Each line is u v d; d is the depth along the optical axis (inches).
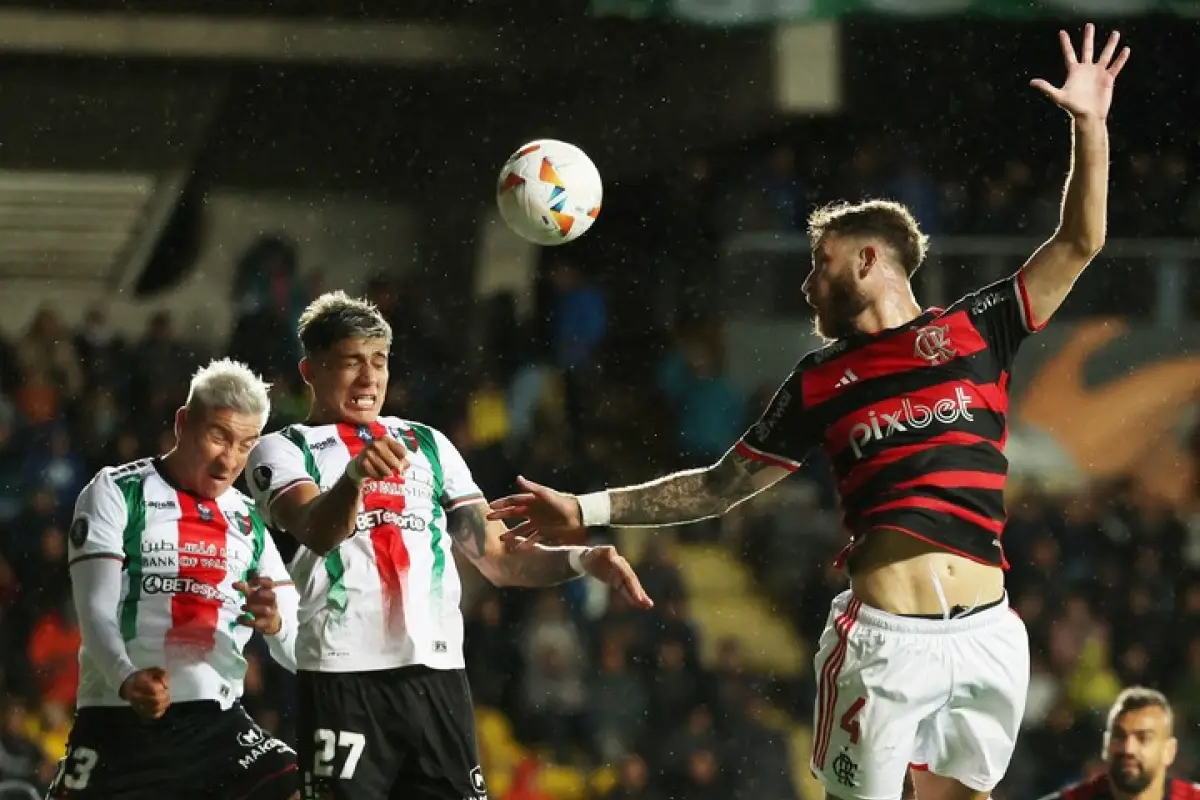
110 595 688.4
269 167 2429.9
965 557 609.6
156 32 2386.8
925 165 2240.4
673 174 2209.6
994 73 2258.9
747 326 2049.7
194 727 708.0
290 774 715.4
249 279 2044.8
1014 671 615.5
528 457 1900.8
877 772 610.2
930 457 609.9
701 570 1828.2
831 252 636.1
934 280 2003.0
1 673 1565.0
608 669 1581.0
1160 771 961.5
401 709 665.6
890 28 2278.5
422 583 674.8
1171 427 1967.3
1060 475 1951.3
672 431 1978.3
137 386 1936.5
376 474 614.9
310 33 2411.4
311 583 668.1
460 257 2413.9
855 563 618.8
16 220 2383.1
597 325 2059.5
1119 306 2011.6
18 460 1835.6
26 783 1432.1
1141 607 1724.9
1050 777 1625.2
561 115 2422.5
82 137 2405.3
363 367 692.7
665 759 1541.6
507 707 1571.1
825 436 627.8
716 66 2362.2
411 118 2429.9
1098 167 609.9
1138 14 2100.1
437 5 2388.0
